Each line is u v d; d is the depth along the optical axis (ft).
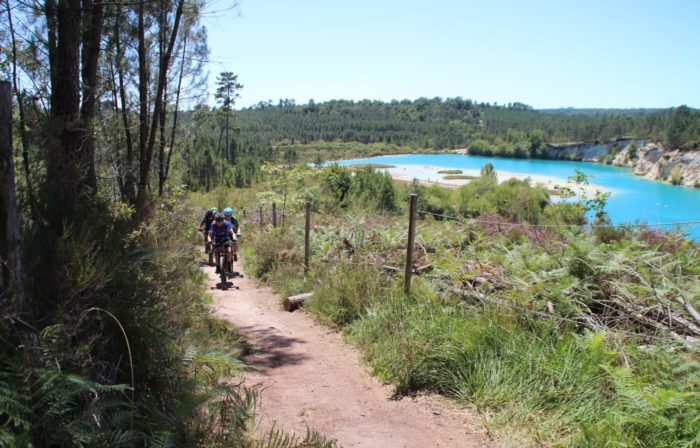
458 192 175.42
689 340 15.20
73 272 10.71
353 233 34.63
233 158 236.43
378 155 637.30
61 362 8.96
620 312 17.42
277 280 33.83
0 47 20.01
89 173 19.72
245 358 18.74
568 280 19.39
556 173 378.94
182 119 46.44
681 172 291.99
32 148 14.75
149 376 11.30
